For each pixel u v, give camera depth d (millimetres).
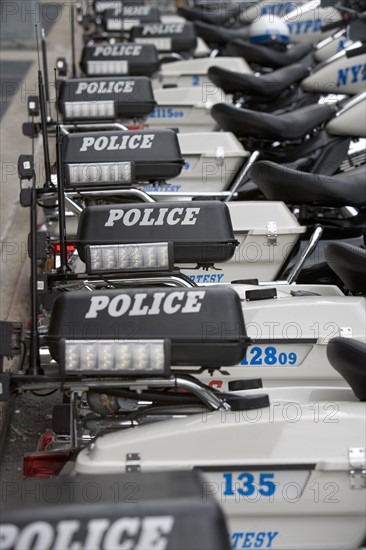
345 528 3139
